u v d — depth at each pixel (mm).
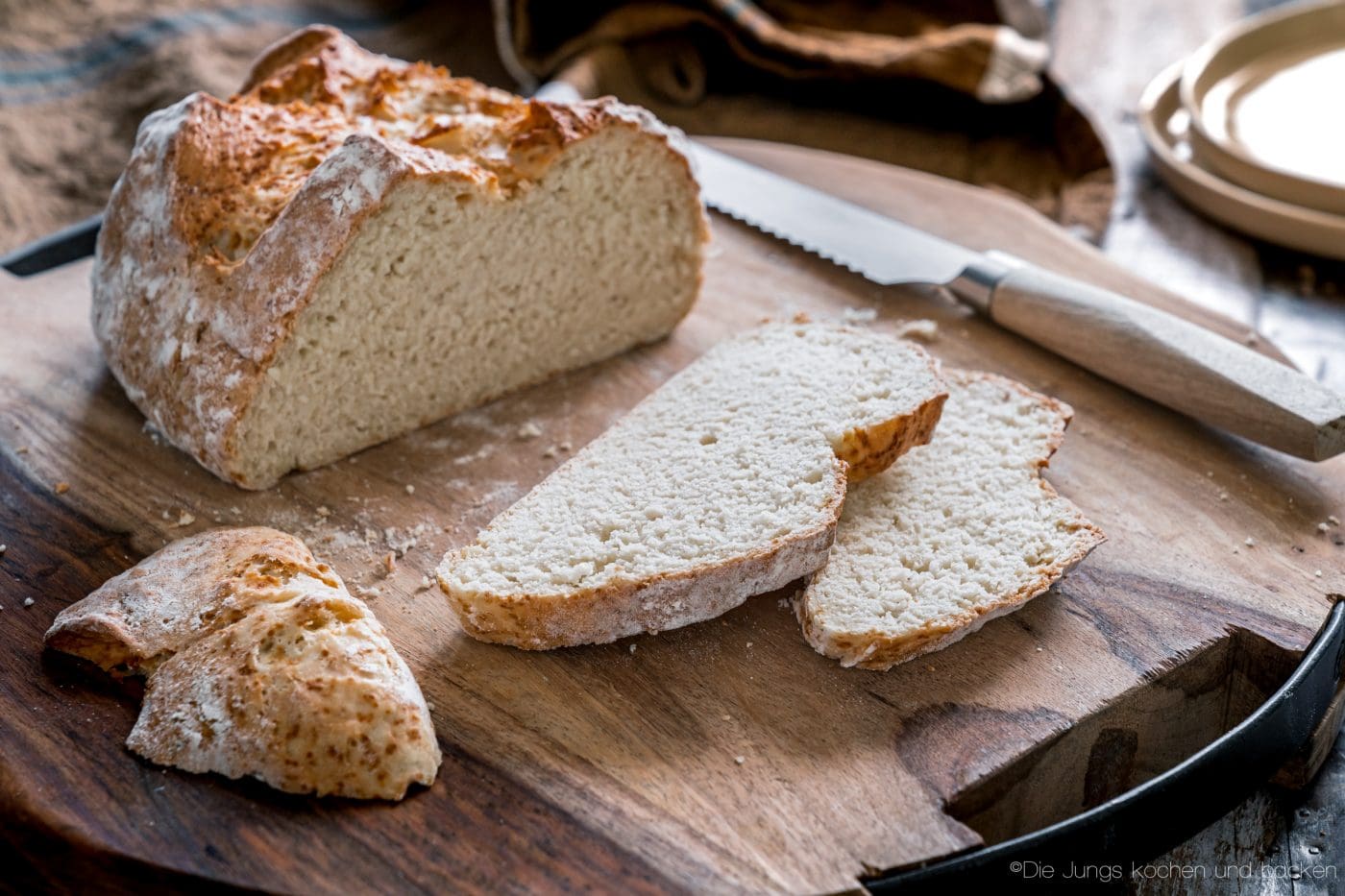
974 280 736
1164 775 558
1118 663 600
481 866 542
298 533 645
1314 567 635
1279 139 889
